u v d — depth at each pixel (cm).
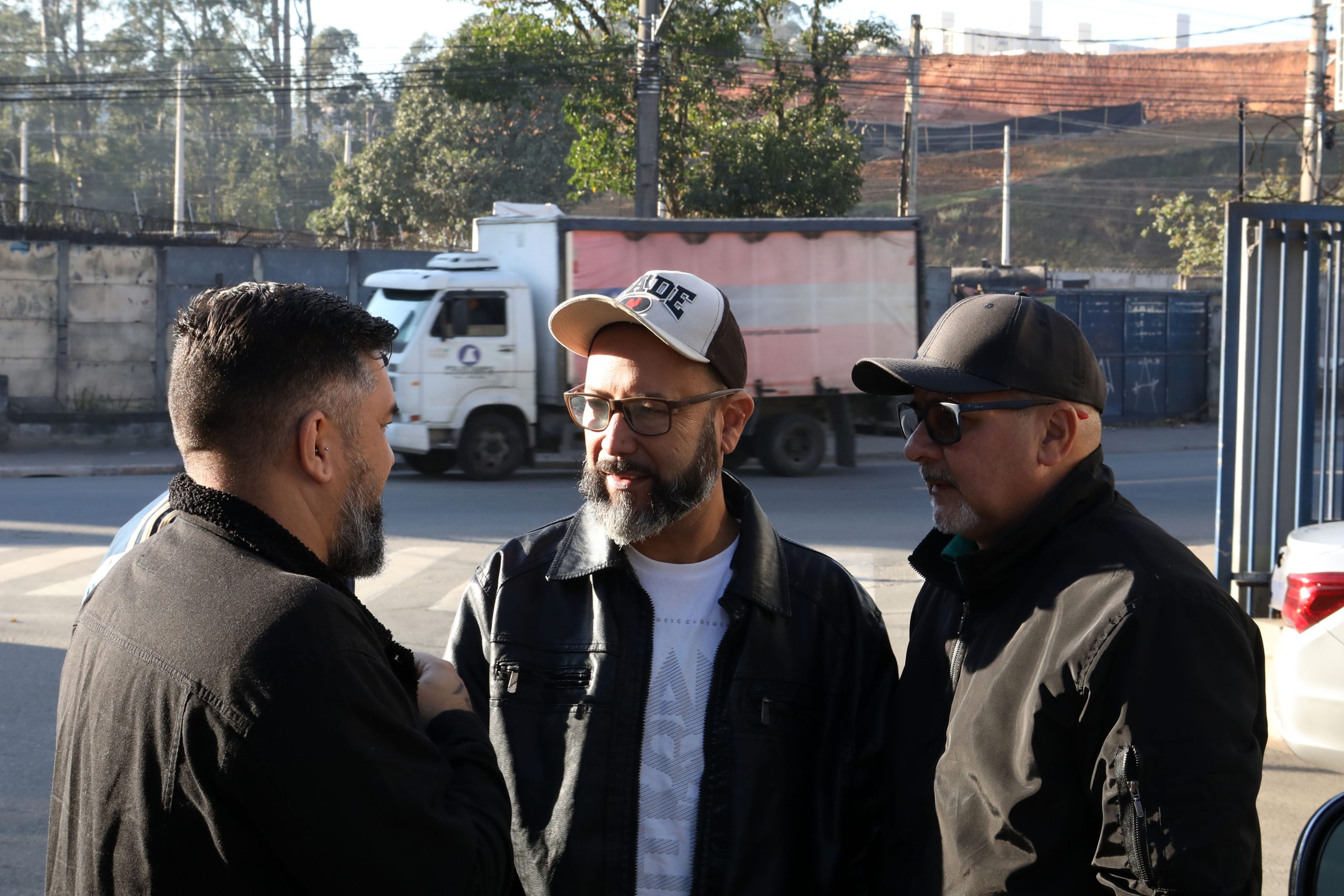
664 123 2353
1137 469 1648
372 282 1433
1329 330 712
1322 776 497
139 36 6241
